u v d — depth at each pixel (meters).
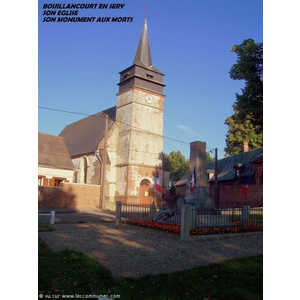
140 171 34.47
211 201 13.09
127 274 6.08
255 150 34.47
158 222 12.49
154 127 36.44
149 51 38.22
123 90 36.94
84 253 7.67
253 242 9.30
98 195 28.30
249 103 22.14
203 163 13.48
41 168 32.22
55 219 16.94
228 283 5.56
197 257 7.41
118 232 11.44
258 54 22.09
